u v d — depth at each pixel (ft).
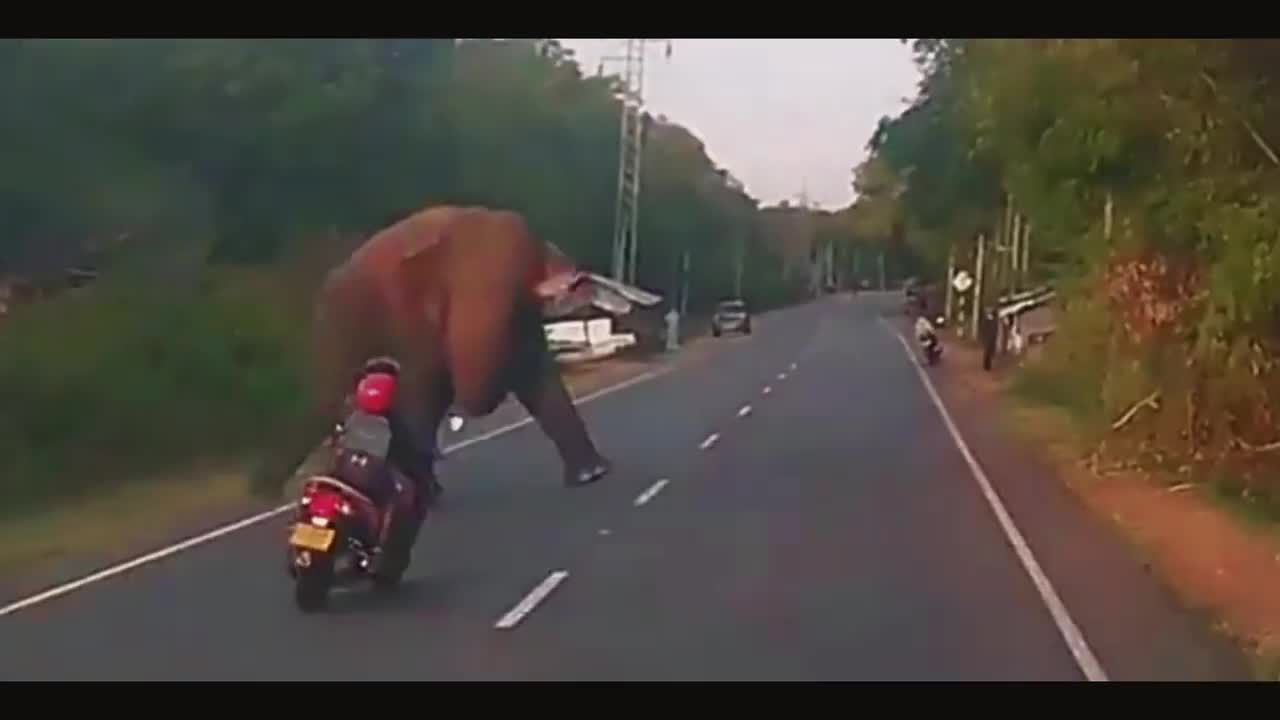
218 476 70.69
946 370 179.22
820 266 583.58
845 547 50.93
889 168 205.26
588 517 57.52
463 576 44.24
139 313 86.89
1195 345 70.03
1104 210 77.87
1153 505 65.92
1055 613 40.14
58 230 86.48
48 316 80.74
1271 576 48.85
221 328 92.38
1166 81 53.31
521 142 192.54
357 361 60.54
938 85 160.35
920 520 58.39
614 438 91.20
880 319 376.89
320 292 62.39
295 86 101.71
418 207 130.31
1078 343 93.45
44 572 44.24
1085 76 57.72
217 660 32.89
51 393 70.28
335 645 34.63
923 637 36.58
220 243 110.01
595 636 36.04
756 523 56.39
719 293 379.55
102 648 33.99
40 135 82.28
